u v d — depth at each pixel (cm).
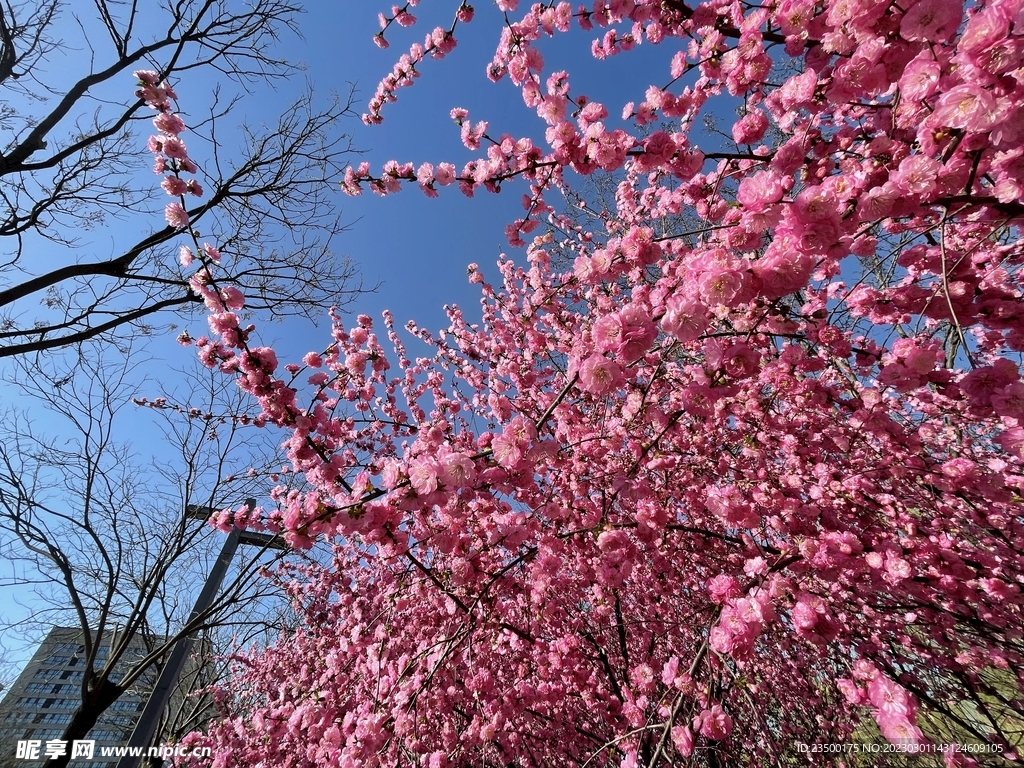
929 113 222
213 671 1159
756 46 281
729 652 238
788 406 446
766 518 423
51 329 494
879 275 550
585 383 239
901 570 291
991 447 506
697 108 343
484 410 720
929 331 470
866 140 296
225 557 756
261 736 603
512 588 383
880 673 225
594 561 365
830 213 193
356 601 643
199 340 307
